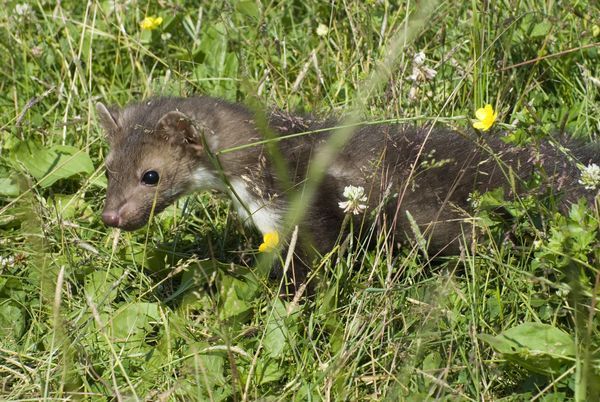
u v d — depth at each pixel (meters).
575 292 7.53
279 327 8.43
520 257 8.98
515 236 9.08
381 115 10.90
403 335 8.27
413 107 10.93
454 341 8.17
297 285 9.99
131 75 12.88
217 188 10.19
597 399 7.26
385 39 11.58
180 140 9.87
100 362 8.70
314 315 8.67
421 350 7.91
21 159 11.37
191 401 8.04
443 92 10.96
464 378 7.99
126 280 9.80
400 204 9.63
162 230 10.68
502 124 9.37
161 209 10.02
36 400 8.24
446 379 7.81
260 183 9.85
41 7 13.38
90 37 12.84
